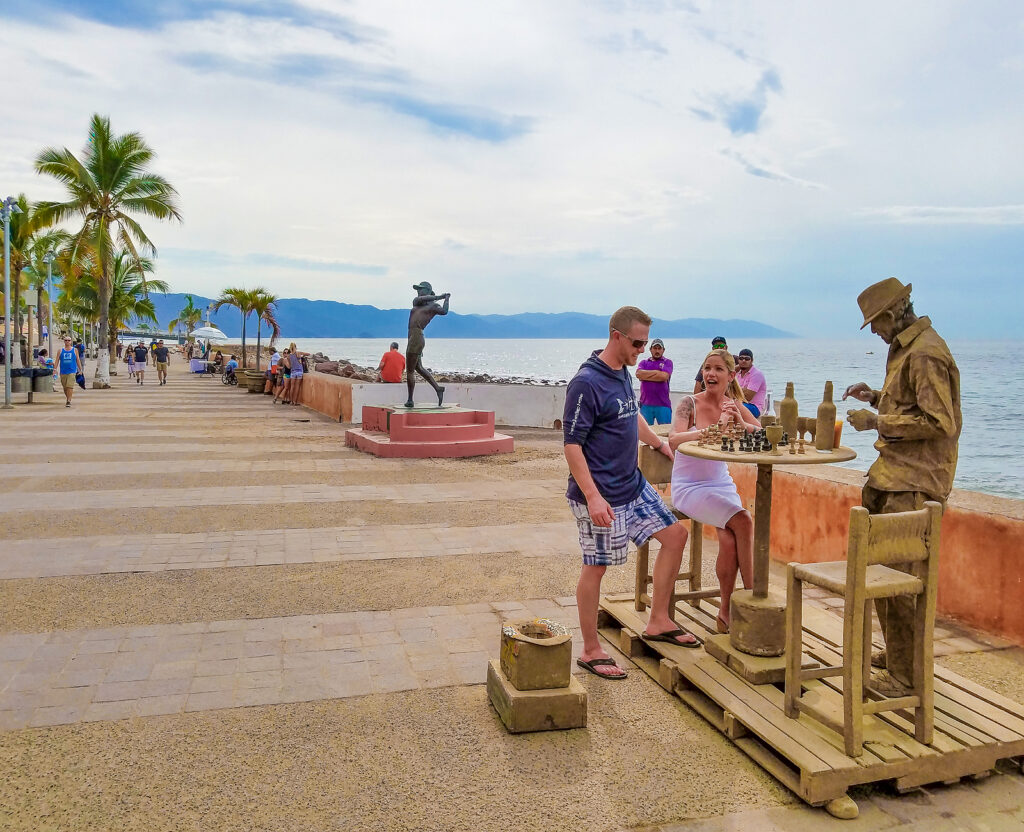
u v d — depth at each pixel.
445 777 3.21
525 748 3.45
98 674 4.15
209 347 49.62
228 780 3.16
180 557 6.42
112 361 40.00
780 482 6.68
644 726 3.68
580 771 3.27
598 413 4.05
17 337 24.55
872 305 3.68
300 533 7.32
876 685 3.54
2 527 7.27
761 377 8.24
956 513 5.09
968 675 4.26
